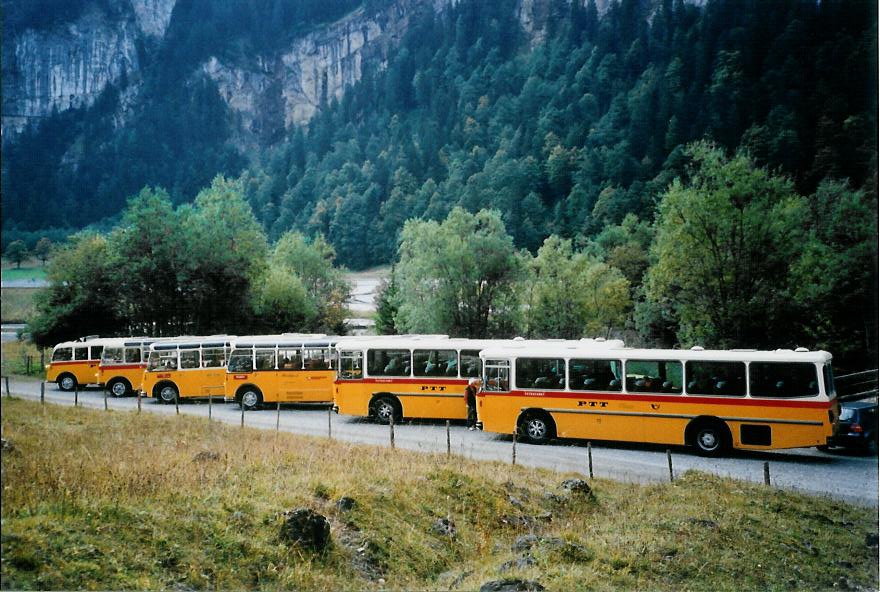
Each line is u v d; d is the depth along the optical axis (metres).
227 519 13.03
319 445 21.53
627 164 158.38
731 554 14.59
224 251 55.56
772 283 40.66
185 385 34.97
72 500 12.72
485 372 25.98
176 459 17.66
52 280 54.75
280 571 11.91
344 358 29.58
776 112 95.62
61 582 9.94
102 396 38.66
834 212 43.81
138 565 10.95
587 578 12.67
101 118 187.62
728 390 23.36
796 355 22.95
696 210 40.47
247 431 24.30
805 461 23.59
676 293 42.59
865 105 76.19
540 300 61.91
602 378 24.73
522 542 14.71
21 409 26.98
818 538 16.06
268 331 61.66
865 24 91.44
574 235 147.25
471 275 55.03
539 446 24.84
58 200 158.00
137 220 53.59
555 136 195.12
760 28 132.75
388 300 67.62
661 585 12.98
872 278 39.38
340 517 14.23
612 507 17.56
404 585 12.55
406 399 28.86
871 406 25.39
